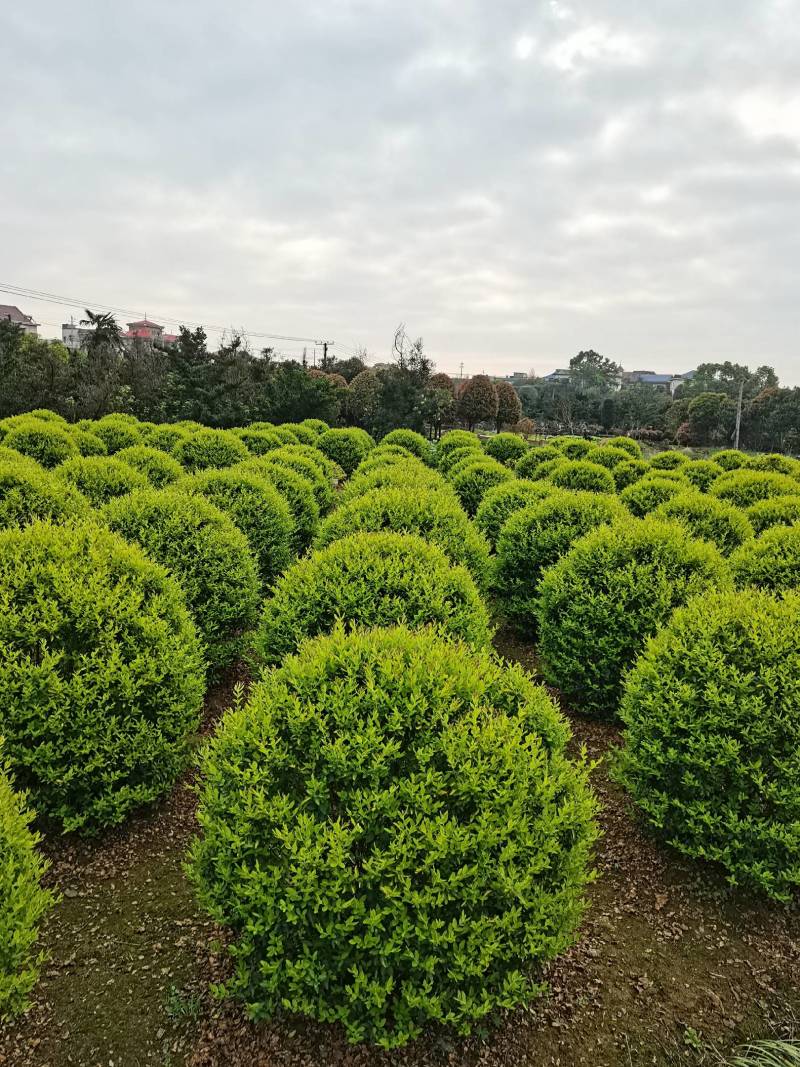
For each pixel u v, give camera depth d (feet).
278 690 8.98
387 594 14.02
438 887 7.57
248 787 8.43
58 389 87.45
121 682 11.54
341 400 129.70
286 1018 8.86
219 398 103.30
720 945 10.65
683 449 141.18
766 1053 8.58
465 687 9.06
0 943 7.64
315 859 7.59
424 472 35.06
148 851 12.39
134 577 12.79
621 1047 8.86
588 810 8.91
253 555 23.66
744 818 11.00
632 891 11.80
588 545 18.03
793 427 137.28
